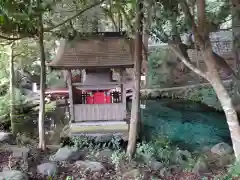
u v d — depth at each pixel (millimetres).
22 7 3617
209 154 6328
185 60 5410
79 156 6016
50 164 5270
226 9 7078
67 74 7609
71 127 7711
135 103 6102
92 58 7441
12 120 9828
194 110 12266
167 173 5160
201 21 4887
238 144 5035
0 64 11406
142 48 6508
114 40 7773
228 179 4676
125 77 7734
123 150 6668
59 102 12648
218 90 5090
